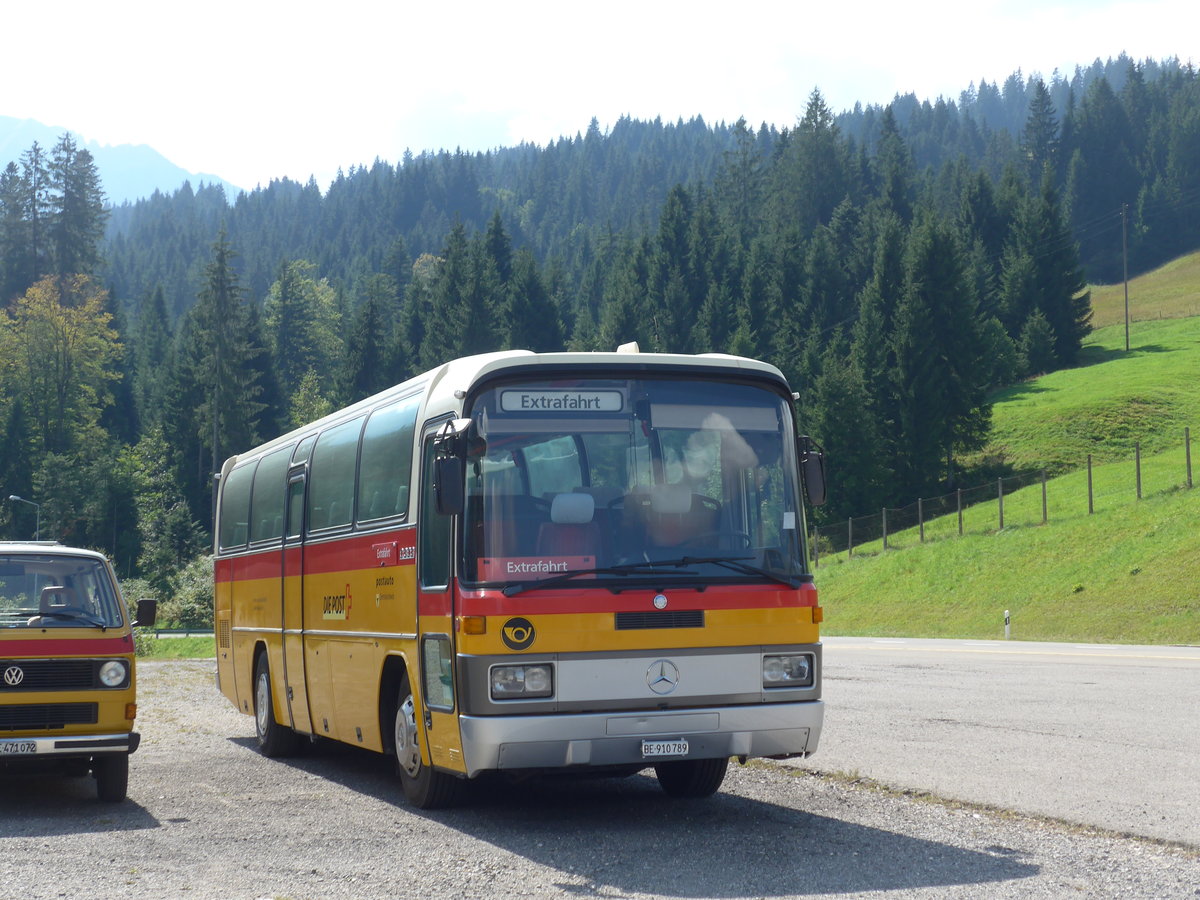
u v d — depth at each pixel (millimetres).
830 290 121062
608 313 125188
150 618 11352
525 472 9375
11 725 10461
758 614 9445
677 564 9336
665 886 7488
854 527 64188
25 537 112562
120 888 7633
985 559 49812
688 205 144000
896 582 51469
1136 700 17609
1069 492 59906
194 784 12312
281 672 14523
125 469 115562
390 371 136250
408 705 10641
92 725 10664
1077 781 11008
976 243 138250
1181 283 181500
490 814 10250
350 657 12016
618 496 9438
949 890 7277
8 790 12031
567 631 9055
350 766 13844
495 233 150125
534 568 9164
